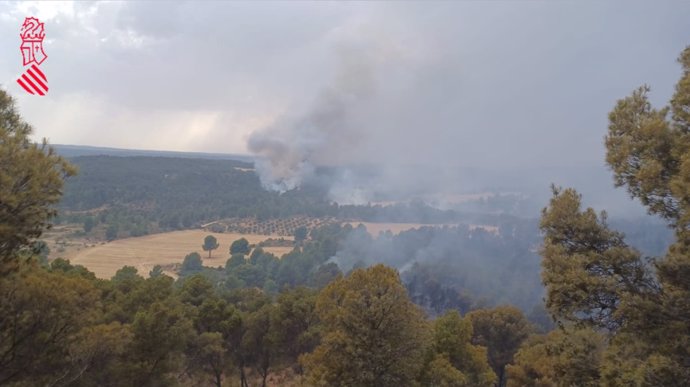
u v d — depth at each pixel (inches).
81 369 579.5
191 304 1153.4
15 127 421.4
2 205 358.9
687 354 389.7
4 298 446.6
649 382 385.4
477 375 855.1
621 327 428.8
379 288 724.7
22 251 424.8
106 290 1018.7
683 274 394.3
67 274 955.3
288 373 1284.4
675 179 378.3
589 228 466.9
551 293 458.9
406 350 713.6
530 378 1012.5
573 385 480.4
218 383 1077.1
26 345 469.1
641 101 459.8
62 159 424.2
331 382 695.7
